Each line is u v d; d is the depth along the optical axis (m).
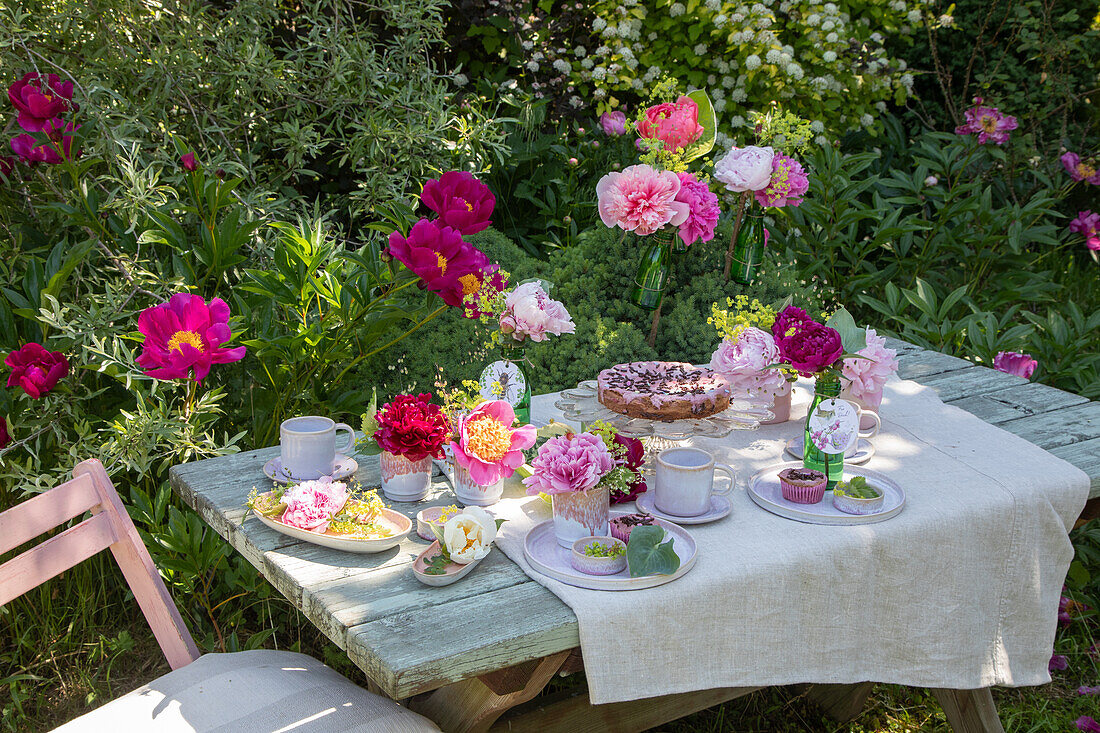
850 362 2.10
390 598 1.49
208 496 1.83
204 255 2.67
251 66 3.22
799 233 4.38
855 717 2.52
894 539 1.71
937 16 6.09
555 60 4.85
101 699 2.49
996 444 2.10
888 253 5.11
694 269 3.05
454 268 2.21
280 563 1.59
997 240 4.73
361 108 3.57
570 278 3.07
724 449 2.08
